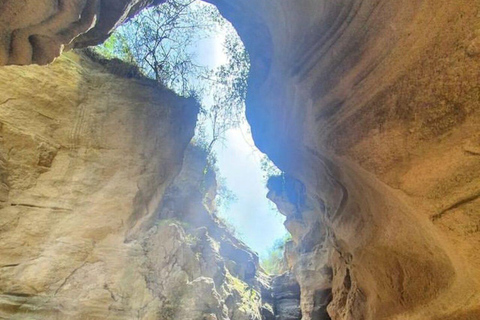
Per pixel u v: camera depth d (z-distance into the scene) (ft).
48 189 25.57
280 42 15.52
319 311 37.40
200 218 42.11
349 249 18.70
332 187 17.29
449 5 7.09
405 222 10.82
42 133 25.72
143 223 30.76
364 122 9.59
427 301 10.93
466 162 7.31
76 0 10.07
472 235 7.72
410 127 8.08
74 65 28.96
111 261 28.30
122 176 28.58
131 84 31.50
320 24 11.88
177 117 32.83
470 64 6.81
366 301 17.21
